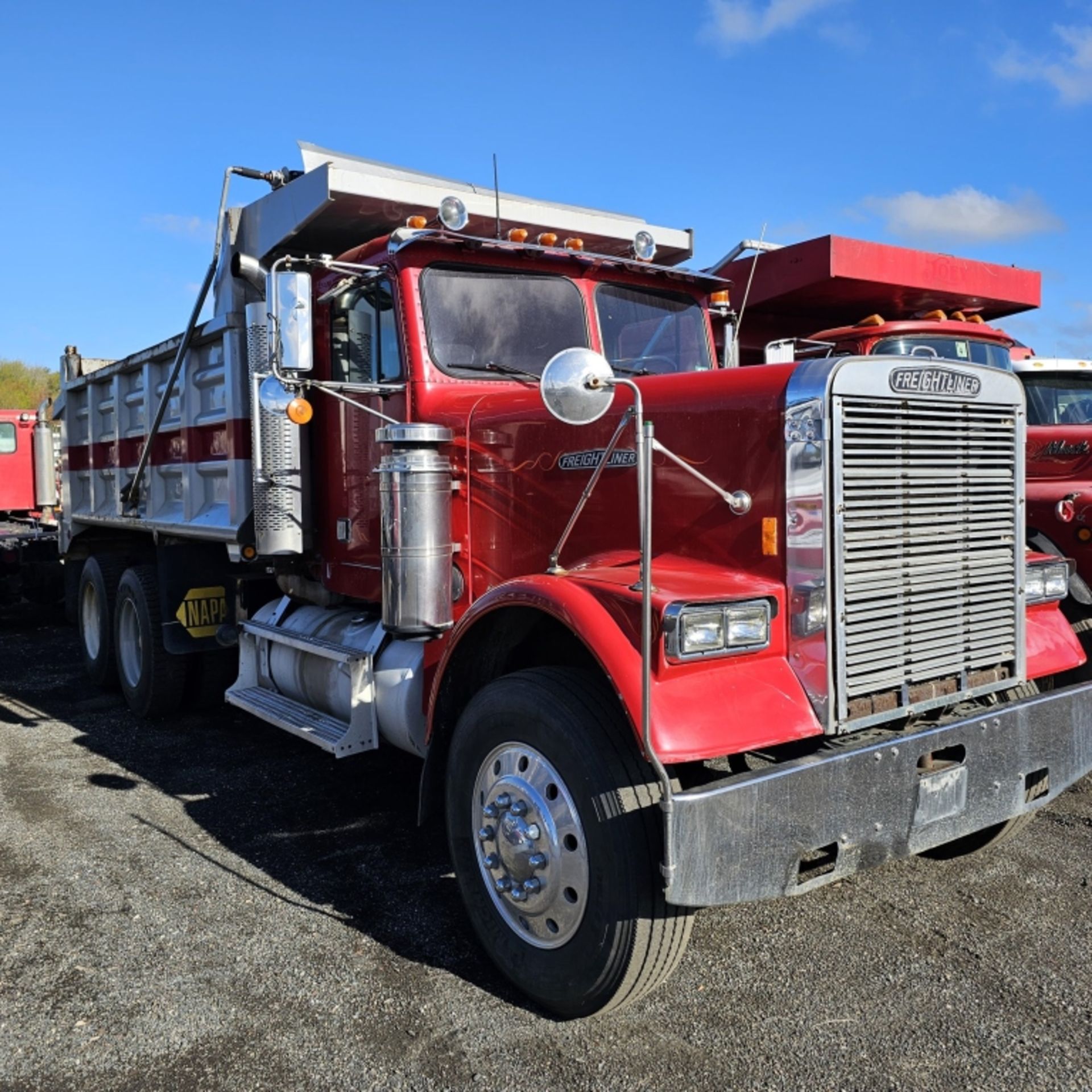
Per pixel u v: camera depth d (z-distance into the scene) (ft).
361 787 17.31
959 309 31.40
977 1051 9.36
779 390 10.05
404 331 13.78
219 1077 9.11
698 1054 9.38
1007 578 11.51
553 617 10.72
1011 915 12.12
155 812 16.07
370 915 12.37
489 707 10.61
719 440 10.56
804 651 9.83
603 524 11.79
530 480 12.69
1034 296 31.50
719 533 10.57
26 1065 9.30
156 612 21.35
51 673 27.96
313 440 16.65
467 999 10.41
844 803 9.37
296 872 13.66
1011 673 11.69
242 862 14.01
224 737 20.70
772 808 8.91
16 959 11.28
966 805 10.34
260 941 11.69
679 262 19.11
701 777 11.49
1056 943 11.40
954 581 10.88
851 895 12.74
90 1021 10.02
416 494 12.61
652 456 9.52
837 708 9.80
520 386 14.33
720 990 10.53
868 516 10.00
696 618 9.09
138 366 21.57
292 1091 8.90
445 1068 9.21
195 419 19.11
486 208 16.19
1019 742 10.79
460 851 11.12
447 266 14.01
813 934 11.72
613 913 9.20
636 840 9.13
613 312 15.31
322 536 16.65
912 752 9.82
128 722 21.99
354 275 14.57
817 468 9.69
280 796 16.88
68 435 27.27
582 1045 9.55
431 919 12.28
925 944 11.44
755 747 9.12
